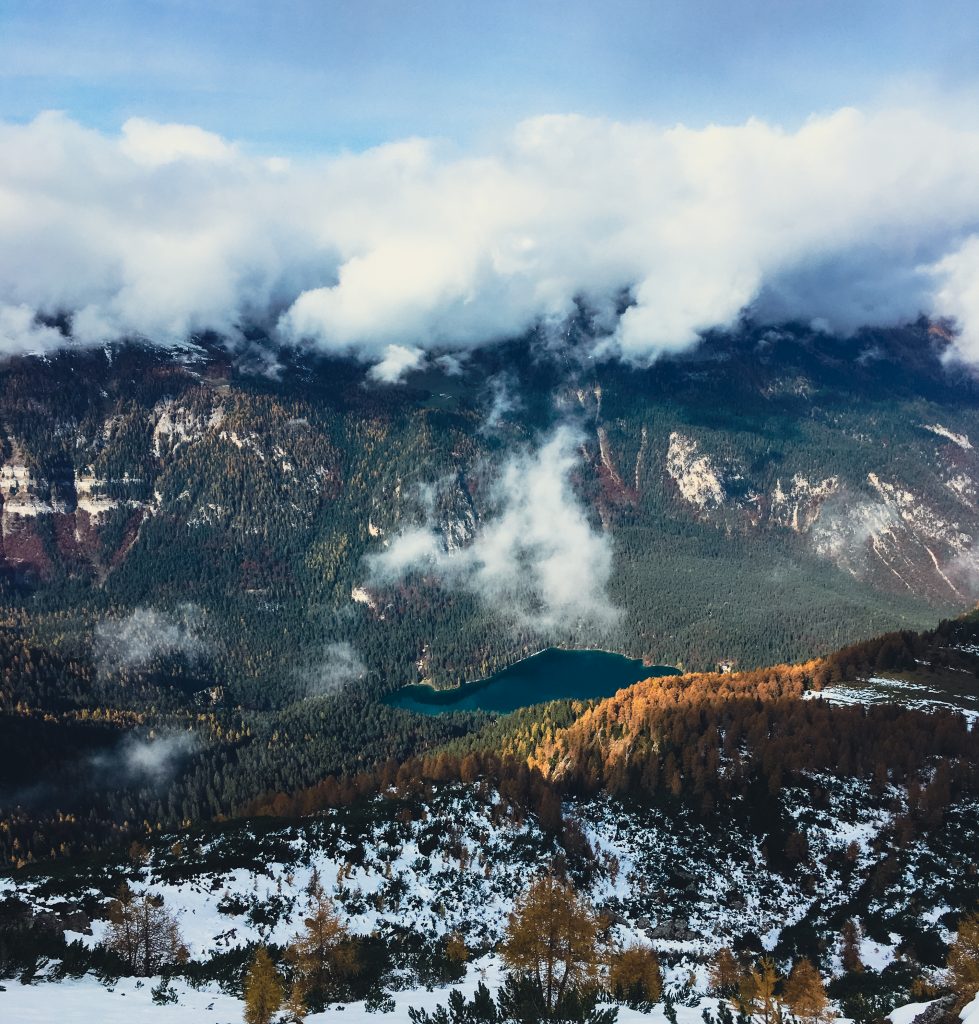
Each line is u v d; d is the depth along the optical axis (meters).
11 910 96.25
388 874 130.00
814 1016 66.00
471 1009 55.53
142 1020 61.03
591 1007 53.06
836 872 138.75
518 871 137.38
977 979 70.12
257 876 122.44
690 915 131.38
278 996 62.31
